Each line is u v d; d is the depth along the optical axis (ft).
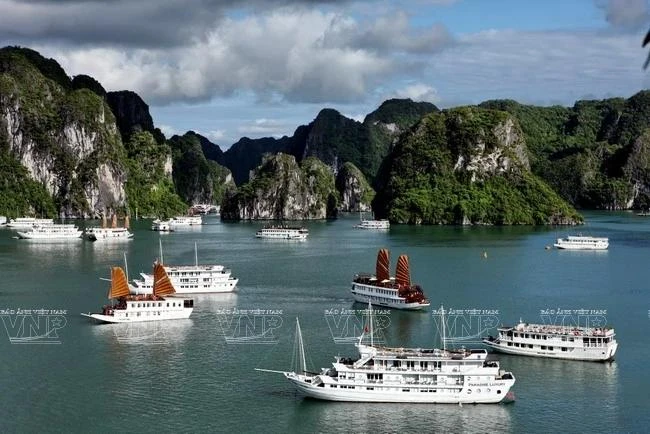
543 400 401.90
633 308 625.41
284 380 434.30
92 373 446.60
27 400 405.39
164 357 477.36
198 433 364.38
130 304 569.23
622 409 389.60
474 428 368.27
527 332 476.13
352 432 364.58
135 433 364.79
